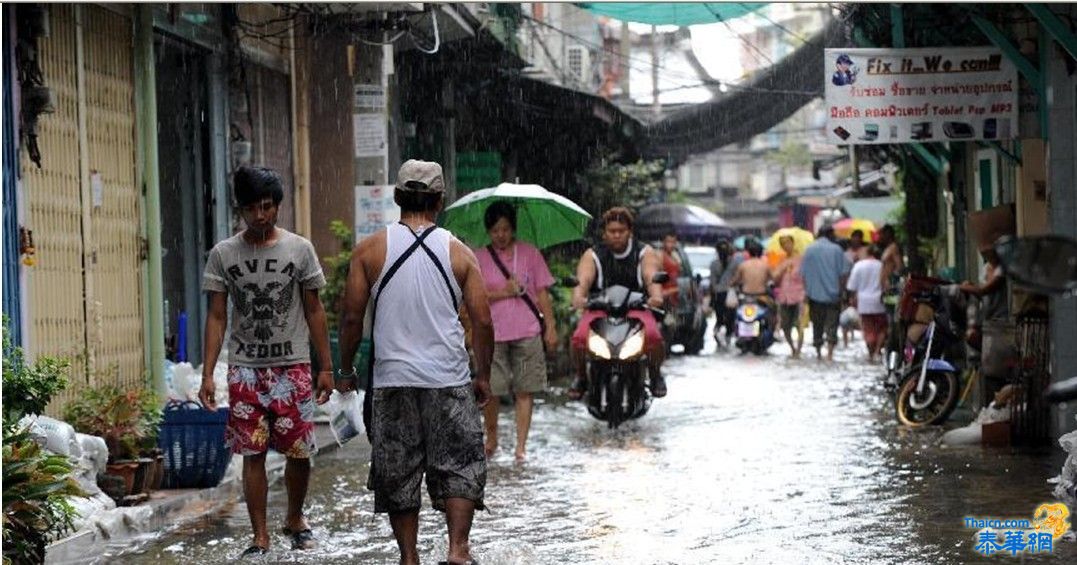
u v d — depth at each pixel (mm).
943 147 46312
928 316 31844
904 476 23281
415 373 15688
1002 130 29375
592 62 78750
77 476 18859
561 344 46188
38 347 22500
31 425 17312
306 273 17828
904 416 30625
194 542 18688
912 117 29516
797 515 19906
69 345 23703
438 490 15844
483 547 17984
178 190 31203
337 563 17219
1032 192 30219
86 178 24750
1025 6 26266
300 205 37281
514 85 51250
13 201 21578
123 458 20531
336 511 21062
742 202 174750
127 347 26312
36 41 22516
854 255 55688
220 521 20250
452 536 15648
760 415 33281
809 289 51906
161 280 27734
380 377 15836
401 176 16219
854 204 81312
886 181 78000
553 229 30281
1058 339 25891
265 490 17875
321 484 23734
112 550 18062
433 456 15773
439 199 16359
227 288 17828
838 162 73562
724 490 22234
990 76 29375
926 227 54375
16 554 15508
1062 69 26125
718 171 181250
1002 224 29906
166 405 22625
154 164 27281
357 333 16219
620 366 30328
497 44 46531
